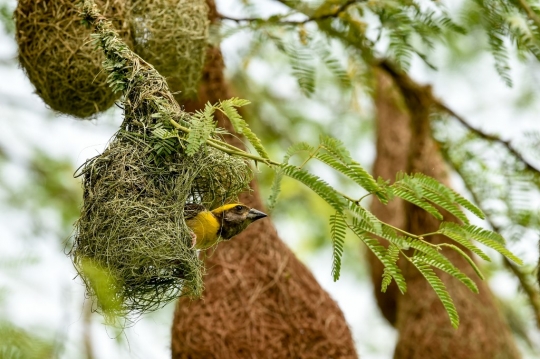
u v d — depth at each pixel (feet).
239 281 37.22
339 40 35.55
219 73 38.32
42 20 31.24
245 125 24.98
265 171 56.03
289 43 35.19
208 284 37.24
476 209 25.46
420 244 26.73
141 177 26.78
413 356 43.55
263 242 38.06
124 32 30.96
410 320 44.09
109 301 25.58
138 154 26.91
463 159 42.88
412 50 33.42
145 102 26.96
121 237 26.32
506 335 43.62
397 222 49.55
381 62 42.16
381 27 33.78
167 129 26.30
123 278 26.32
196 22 32.81
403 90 43.93
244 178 29.53
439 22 32.81
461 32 32.71
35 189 53.47
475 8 32.40
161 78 27.30
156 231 26.37
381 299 49.21
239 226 30.94
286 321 37.11
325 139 25.18
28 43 31.53
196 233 30.07
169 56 32.07
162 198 26.78
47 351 23.09
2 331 22.31
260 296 37.19
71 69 31.14
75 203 53.72
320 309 37.78
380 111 52.85
